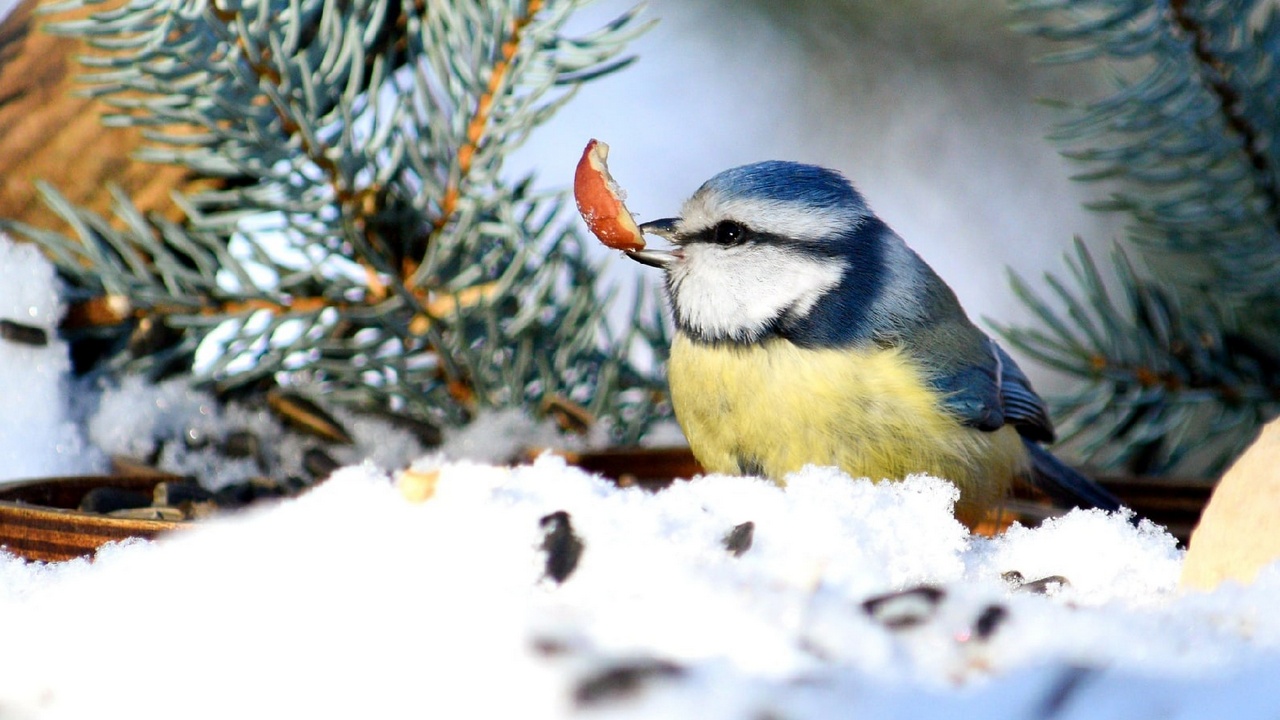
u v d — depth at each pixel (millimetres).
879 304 2672
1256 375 2686
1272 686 2135
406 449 2678
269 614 2469
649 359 2709
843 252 2672
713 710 2170
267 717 2340
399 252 2674
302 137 2658
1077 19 2680
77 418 2670
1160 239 2684
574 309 2688
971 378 2674
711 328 2670
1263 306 2686
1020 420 2686
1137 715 2107
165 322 2670
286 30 2658
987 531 2684
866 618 2422
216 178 2672
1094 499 2670
